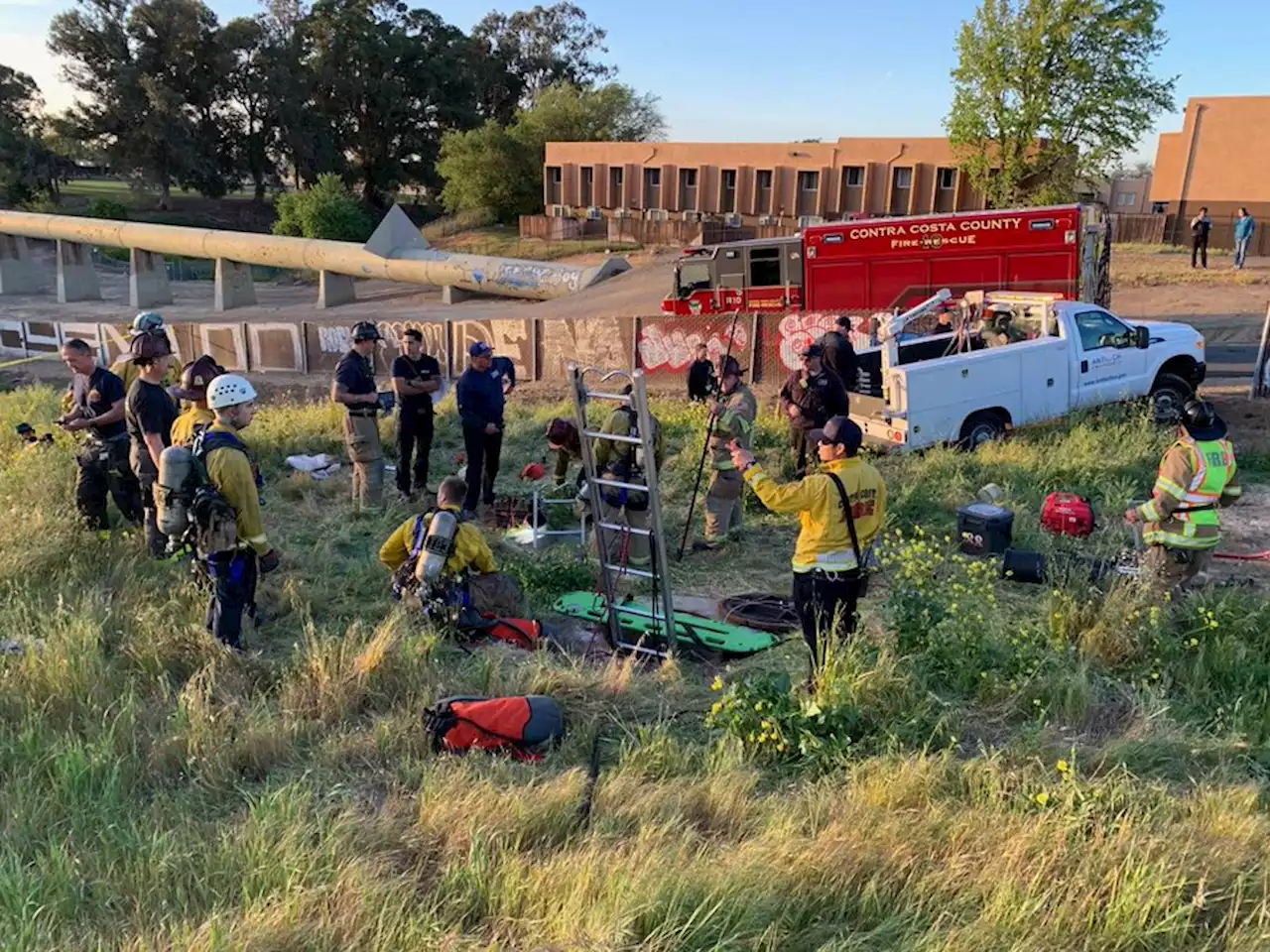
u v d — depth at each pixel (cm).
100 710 495
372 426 918
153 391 689
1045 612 637
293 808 402
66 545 733
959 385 1080
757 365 1784
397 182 7850
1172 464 607
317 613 677
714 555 822
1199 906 347
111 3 6762
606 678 553
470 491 943
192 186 7338
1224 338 1784
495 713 488
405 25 7844
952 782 439
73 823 394
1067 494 846
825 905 354
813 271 1705
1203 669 548
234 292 3972
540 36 8706
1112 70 3053
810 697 510
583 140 5803
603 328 1947
